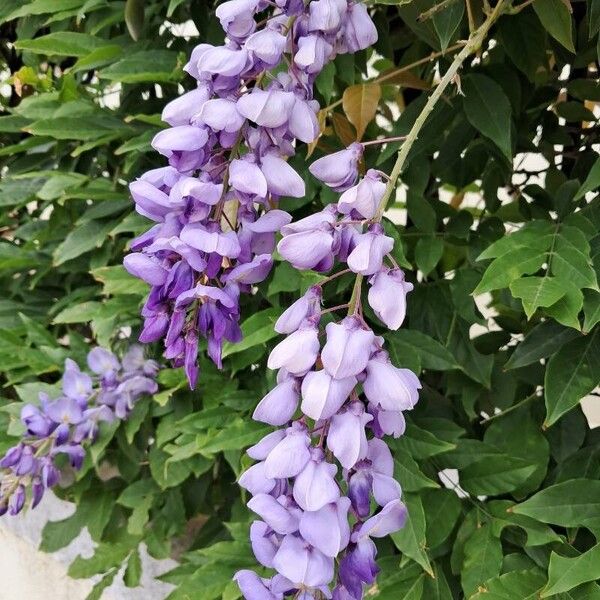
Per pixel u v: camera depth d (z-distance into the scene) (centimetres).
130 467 61
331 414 27
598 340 39
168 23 56
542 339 40
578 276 36
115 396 56
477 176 50
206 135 28
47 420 54
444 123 43
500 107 42
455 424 47
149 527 61
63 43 54
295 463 27
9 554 78
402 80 43
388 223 42
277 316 46
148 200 29
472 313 46
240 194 29
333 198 46
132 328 58
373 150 49
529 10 42
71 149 61
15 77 60
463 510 48
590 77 50
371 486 29
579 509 41
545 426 38
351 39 31
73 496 66
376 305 28
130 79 51
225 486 60
